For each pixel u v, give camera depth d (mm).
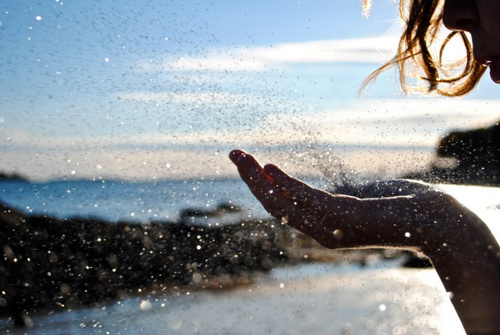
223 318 1603
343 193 884
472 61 1204
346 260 2834
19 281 1977
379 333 1474
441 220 716
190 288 1839
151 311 1640
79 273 1903
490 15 675
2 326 1727
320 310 1779
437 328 1518
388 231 742
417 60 1238
